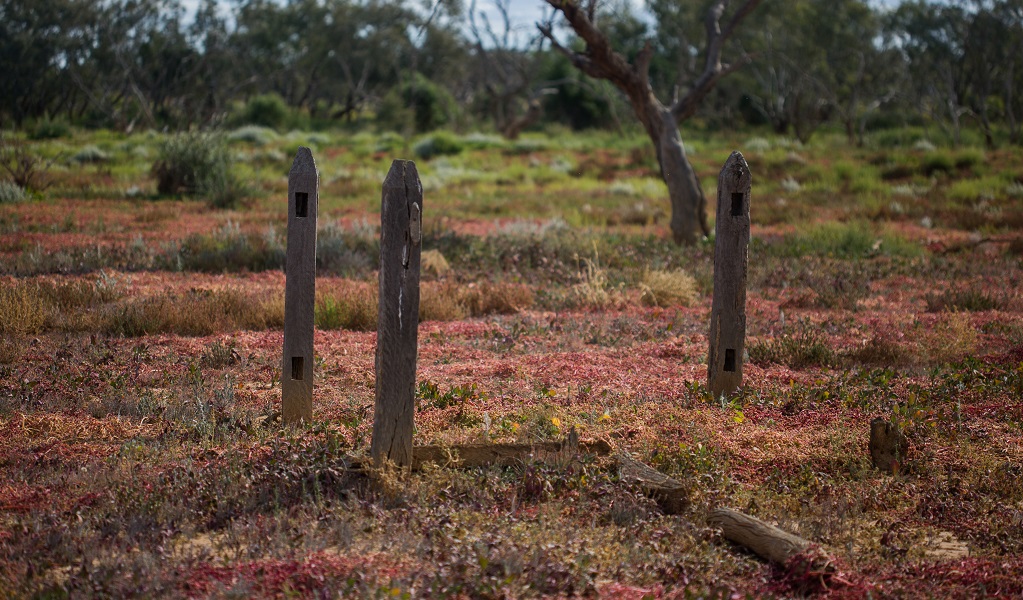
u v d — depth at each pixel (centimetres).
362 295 1014
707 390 672
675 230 1817
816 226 1984
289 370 577
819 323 1033
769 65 5188
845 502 466
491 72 8781
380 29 8119
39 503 434
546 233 1744
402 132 5981
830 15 5159
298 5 8138
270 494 447
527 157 4162
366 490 454
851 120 4525
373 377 732
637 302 1169
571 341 910
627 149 4297
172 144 2667
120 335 862
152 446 521
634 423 591
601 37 1770
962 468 525
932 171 3241
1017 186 2775
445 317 1035
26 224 1823
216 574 357
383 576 358
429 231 1603
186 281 1232
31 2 5953
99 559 371
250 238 1547
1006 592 374
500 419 598
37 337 834
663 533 419
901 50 5300
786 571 389
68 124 5231
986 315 1085
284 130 5666
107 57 6256
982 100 4375
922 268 1504
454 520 418
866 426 605
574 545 393
